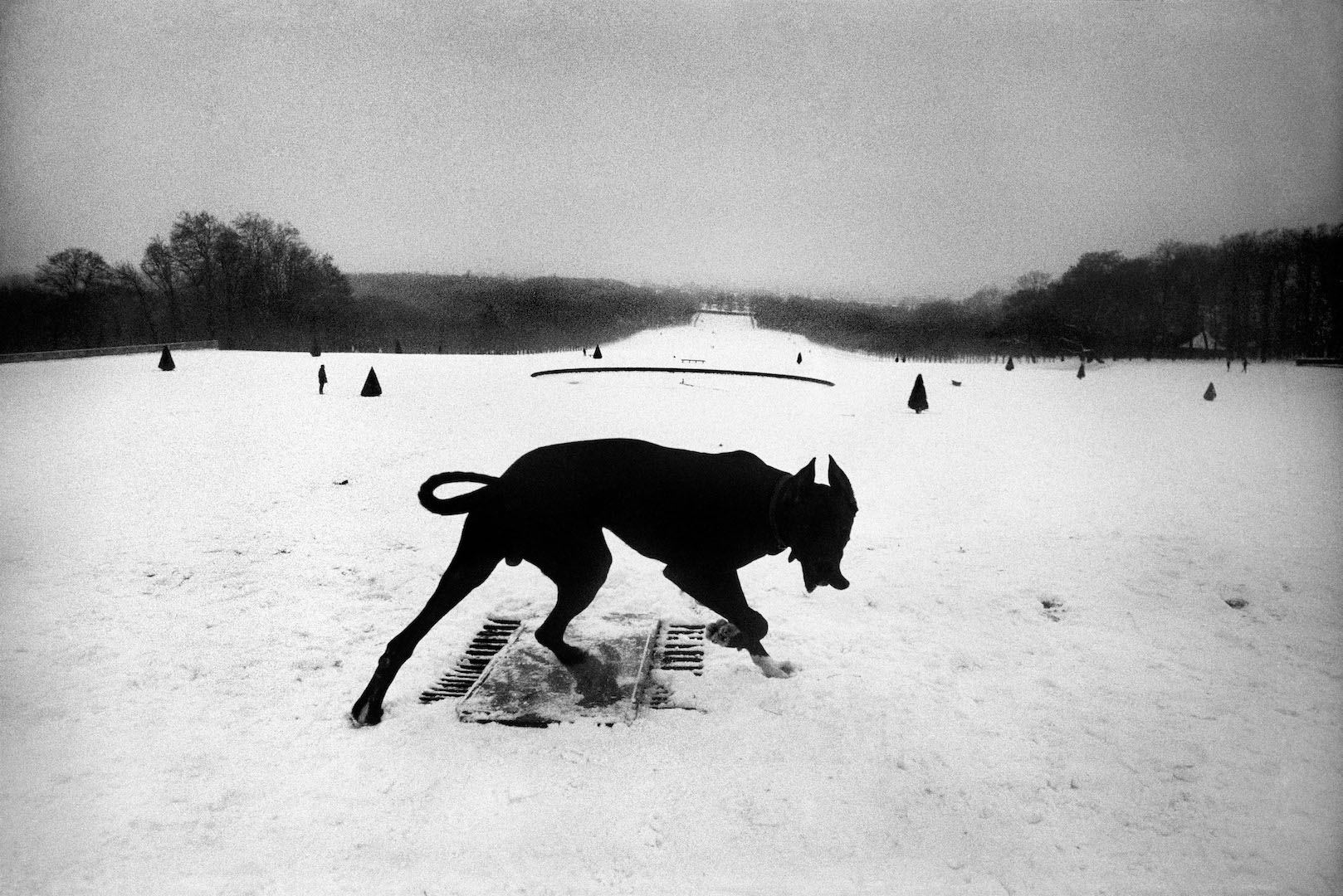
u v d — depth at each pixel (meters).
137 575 8.27
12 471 13.14
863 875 3.82
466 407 22.06
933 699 5.63
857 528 10.62
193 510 10.81
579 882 3.77
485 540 5.41
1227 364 41.53
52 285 50.53
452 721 5.29
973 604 7.71
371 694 5.22
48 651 6.38
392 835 4.11
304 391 24.95
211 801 4.38
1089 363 51.22
